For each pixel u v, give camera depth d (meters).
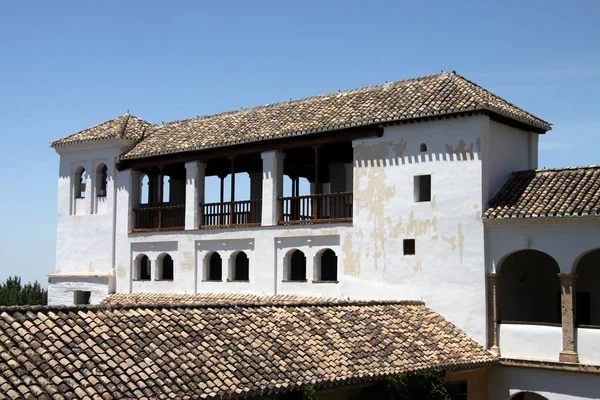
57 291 35.41
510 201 23.34
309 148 28.39
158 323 17.09
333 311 21.39
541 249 22.27
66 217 35.72
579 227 21.55
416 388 19.31
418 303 24.25
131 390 14.12
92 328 15.84
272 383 16.22
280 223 28.12
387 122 25.27
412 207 24.97
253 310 19.62
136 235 32.94
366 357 19.14
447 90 25.55
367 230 25.98
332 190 32.41
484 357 22.20
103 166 34.94
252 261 28.92
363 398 18.44
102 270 34.00
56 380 13.53
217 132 30.72
